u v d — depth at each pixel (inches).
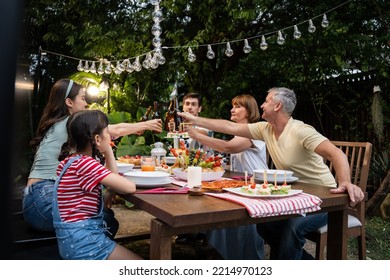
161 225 48.5
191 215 46.6
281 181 74.2
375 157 186.7
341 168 70.4
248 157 101.0
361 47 186.4
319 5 186.5
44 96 226.5
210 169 76.3
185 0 199.5
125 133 100.4
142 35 221.9
